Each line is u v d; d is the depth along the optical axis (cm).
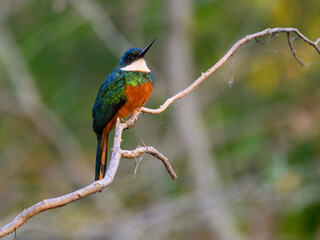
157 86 1345
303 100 1252
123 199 1345
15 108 1445
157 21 1374
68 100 1405
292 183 1163
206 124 1412
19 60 1388
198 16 1351
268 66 1248
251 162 1338
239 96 1402
